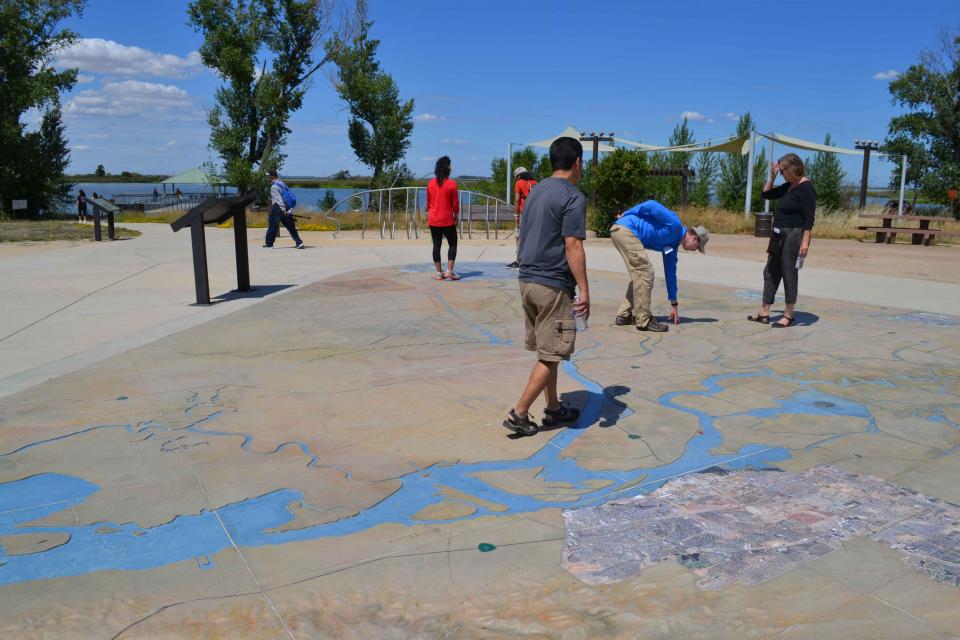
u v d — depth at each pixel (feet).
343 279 31.14
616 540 8.94
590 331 21.39
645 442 12.37
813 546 8.80
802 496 10.25
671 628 7.16
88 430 12.64
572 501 10.08
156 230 67.21
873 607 7.51
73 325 21.53
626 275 33.78
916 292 29.43
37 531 9.09
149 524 9.29
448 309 24.35
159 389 15.05
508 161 86.99
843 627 7.17
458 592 7.78
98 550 8.64
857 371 17.01
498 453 11.83
